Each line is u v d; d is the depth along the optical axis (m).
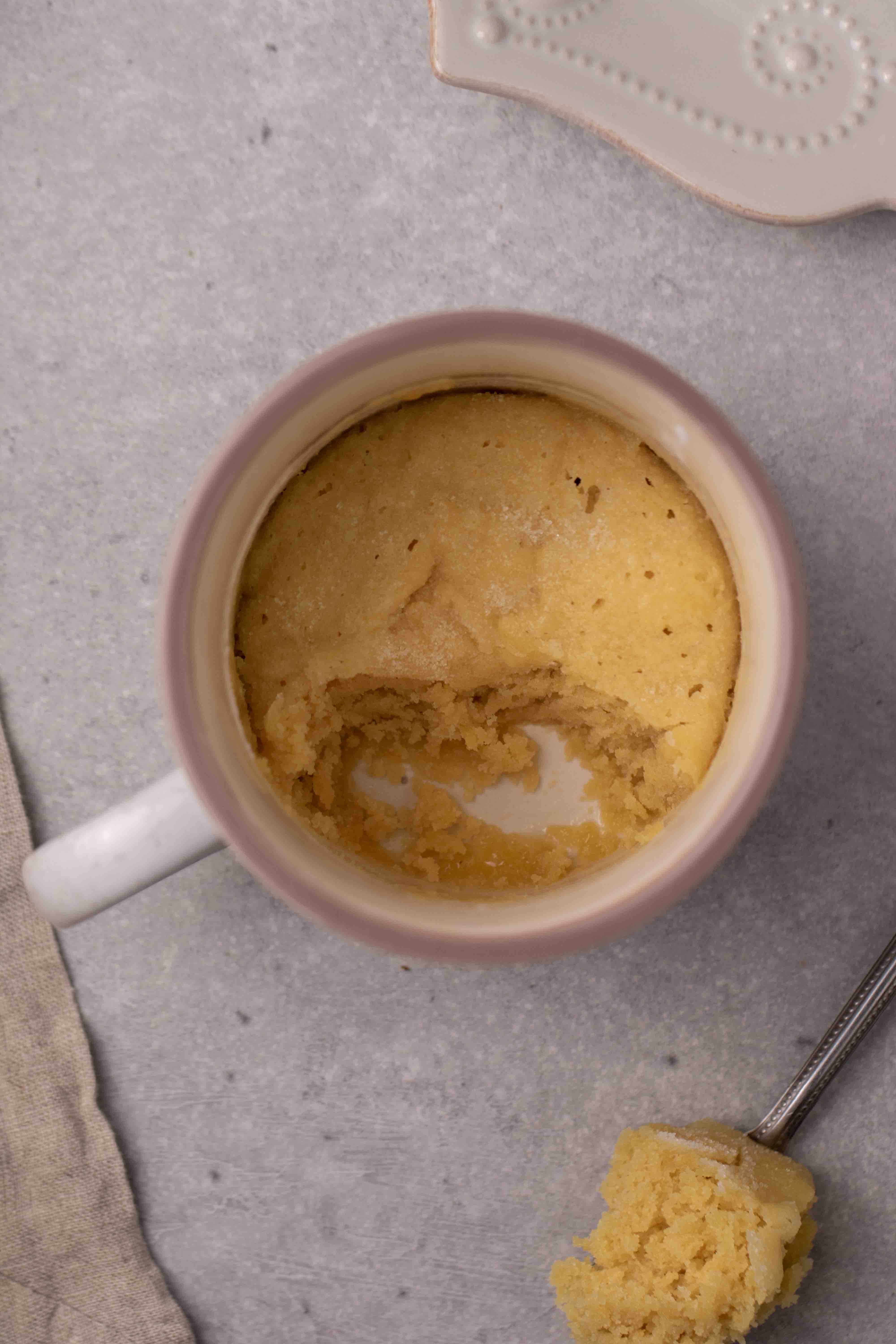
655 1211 0.33
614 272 0.35
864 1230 0.35
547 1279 0.35
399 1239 0.35
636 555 0.30
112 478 0.35
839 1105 0.35
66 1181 0.35
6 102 0.35
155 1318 0.35
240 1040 0.35
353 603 0.30
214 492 0.28
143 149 0.35
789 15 0.34
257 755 0.30
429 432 0.30
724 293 0.35
